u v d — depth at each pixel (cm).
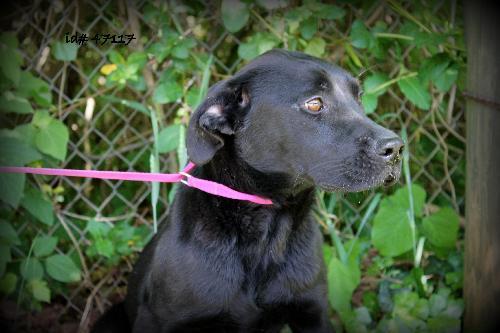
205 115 140
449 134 188
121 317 160
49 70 178
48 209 170
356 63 177
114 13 178
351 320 166
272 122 142
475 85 158
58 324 176
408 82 175
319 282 148
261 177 144
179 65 174
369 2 178
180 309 144
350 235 182
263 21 175
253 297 146
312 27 173
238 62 179
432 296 168
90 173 142
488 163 158
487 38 154
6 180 160
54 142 169
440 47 177
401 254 175
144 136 186
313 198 149
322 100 140
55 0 174
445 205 188
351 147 138
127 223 178
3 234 165
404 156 169
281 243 146
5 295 173
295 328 151
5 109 167
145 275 152
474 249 163
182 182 147
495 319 160
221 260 144
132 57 173
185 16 177
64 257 170
